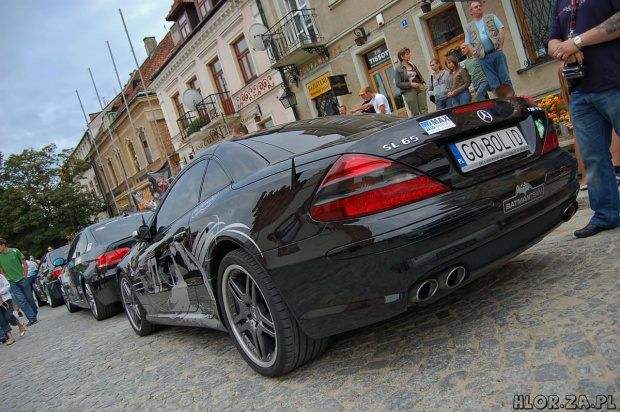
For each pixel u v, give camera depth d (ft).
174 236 12.35
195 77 77.30
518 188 8.14
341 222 7.40
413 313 10.19
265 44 53.98
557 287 9.04
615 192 11.29
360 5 43.39
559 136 22.00
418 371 7.60
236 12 61.36
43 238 126.00
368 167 7.34
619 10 9.61
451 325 8.92
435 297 7.66
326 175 7.63
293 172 8.25
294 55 49.73
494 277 10.85
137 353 15.21
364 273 7.38
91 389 12.71
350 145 7.73
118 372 13.58
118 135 119.96
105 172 131.85
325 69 50.26
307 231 7.75
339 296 7.70
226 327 10.61
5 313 28.53
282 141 10.32
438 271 7.33
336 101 50.88
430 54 39.24
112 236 25.96
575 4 10.16
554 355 6.70
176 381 11.17
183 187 13.07
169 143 101.71
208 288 10.85
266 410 8.07
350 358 8.98
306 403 7.84
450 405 6.39
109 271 23.89
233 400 8.97
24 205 128.16
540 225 8.70
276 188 8.48
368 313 7.57
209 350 12.94
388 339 9.25
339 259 7.48
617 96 10.08
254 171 9.79
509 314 8.53
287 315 8.57
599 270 9.20
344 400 7.51
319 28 48.67
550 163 8.96
